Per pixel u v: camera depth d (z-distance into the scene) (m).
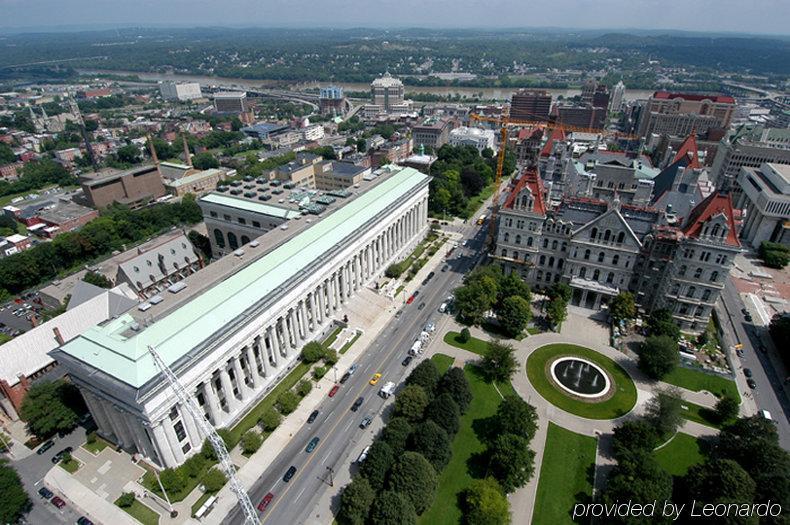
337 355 137.38
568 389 124.12
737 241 128.50
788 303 164.12
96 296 140.25
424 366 117.94
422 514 91.19
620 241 144.50
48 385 111.50
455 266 193.25
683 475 96.88
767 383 126.00
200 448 106.50
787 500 82.50
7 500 89.38
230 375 122.50
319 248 142.12
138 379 89.81
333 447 107.94
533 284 170.75
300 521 91.12
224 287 117.44
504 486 92.75
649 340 128.75
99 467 103.69
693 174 169.38
